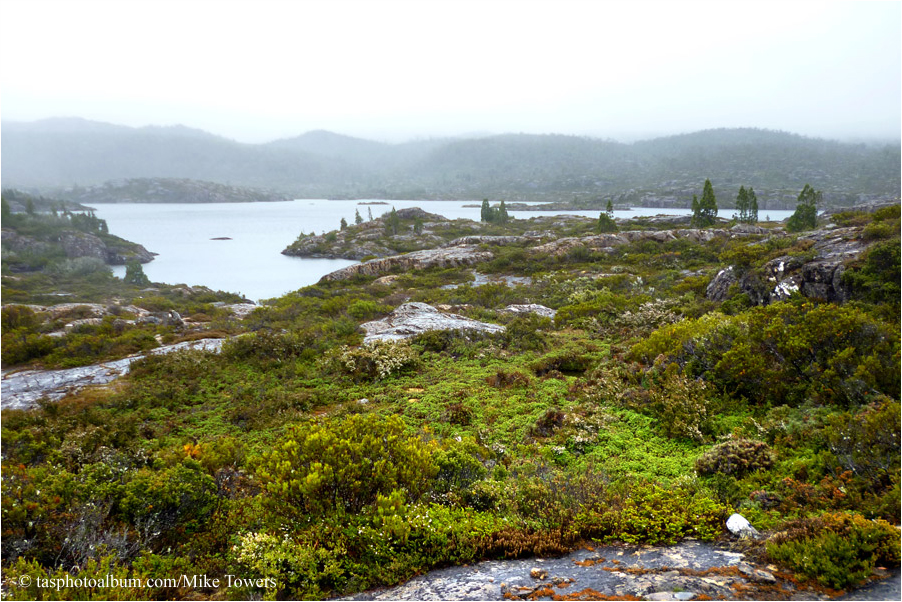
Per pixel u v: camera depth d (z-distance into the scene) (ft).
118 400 45.47
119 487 22.36
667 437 31.78
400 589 16.87
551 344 59.47
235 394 47.34
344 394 45.96
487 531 19.39
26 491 21.02
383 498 20.02
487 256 200.75
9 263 260.83
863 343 31.65
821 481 21.40
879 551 15.39
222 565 19.42
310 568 17.56
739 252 74.23
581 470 27.37
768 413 30.71
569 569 17.08
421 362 53.62
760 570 15.74
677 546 18.25
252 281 218.79
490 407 39.65
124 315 102.22
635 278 112.78
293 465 21.94
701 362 39.70
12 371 60.90
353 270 188.75
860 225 79.00
